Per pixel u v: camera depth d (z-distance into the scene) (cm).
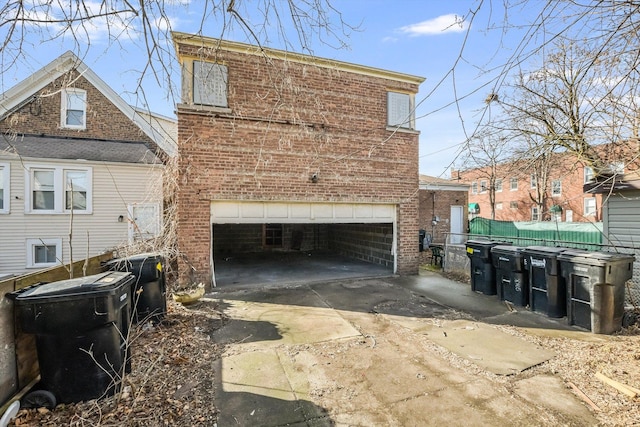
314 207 799
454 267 941
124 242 1007
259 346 418
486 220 1332
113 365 303
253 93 721
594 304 457
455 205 1839
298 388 319
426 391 314
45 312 283
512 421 267
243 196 718
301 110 720
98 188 1100
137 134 1308
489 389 317
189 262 685
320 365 368
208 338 442
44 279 372
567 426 260
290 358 385
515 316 537
